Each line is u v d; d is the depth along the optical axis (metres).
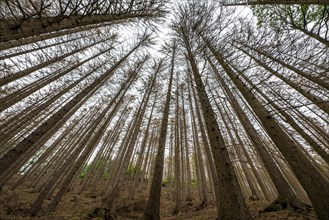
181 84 12.77
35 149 11.48
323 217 3.21
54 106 12.89
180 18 6.23
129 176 18.34
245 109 9.38
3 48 5.57
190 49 6.26
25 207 7.53
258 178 10.34
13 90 10.38
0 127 8.77
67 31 8.00
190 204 11.84
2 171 3.17
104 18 4.45
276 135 4.17
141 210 9.27
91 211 7.01
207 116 5.11
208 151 8.23
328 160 6.13
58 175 7.63
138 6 4.84
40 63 8.37
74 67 9.77
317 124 11.57
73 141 14.36
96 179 13.88
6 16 2.95
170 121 16.36
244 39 4.68
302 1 4.05
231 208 3.82
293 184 13.62
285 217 4.76
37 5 3.78
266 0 4.68
